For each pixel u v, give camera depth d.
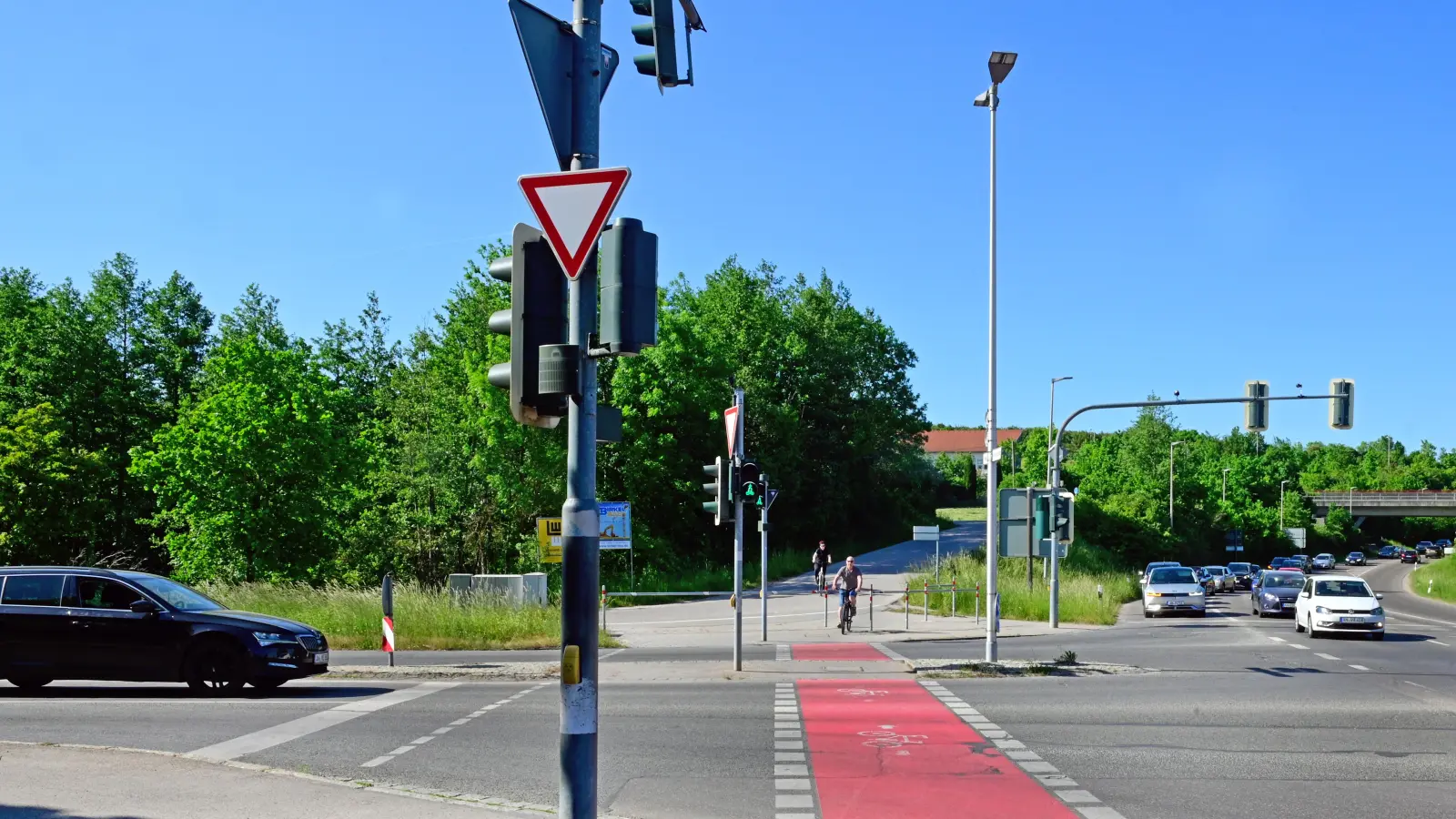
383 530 45.84
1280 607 36.69
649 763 9.66
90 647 14.23
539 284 5.85
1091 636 26.86
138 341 60.59
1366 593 27.09
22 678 14.27
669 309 54.00
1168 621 35.44
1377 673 17.38
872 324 80.56
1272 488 116.31
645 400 50.66
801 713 12.69
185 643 14.23
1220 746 10.57
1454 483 166.88
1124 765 9.61
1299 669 18.03
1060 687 15.28
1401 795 8.46
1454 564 78.88
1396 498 110.25
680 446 53.34
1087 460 107.12
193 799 7.75
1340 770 9.45
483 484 45.56
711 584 44.94
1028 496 23.75
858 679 16.34
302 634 14.61
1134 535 74.31
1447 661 20.00
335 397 47.12
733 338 67.00
